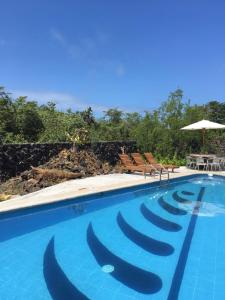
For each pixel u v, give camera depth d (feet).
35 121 58.13
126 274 19.22
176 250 22.91
